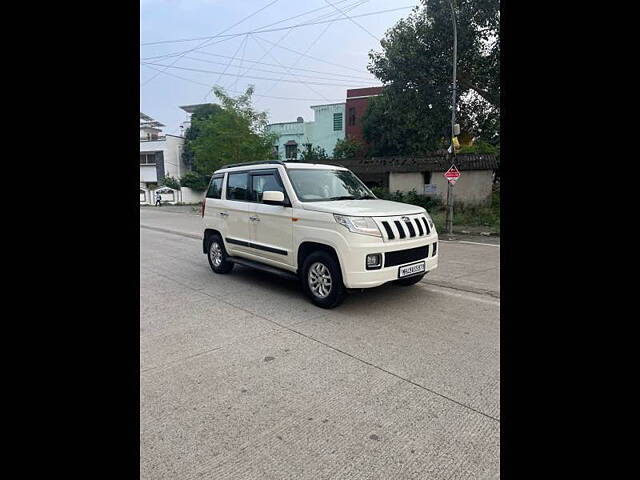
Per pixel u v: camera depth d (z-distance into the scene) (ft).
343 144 94.02
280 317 14.96
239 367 10.87
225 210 21.21
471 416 8.42
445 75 52.49
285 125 116.98
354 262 14.16
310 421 8.32
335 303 15.35
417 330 13.39
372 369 10.61
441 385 9.73
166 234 43.19
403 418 8.38
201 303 16.97
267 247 18.28
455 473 6.75
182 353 11.85
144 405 9.02
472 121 63.77
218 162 76.54
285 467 6.98
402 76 54.08
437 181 56.29
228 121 75.31
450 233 39.47
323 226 15.14
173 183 120.98
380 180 62.80
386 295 17.70
